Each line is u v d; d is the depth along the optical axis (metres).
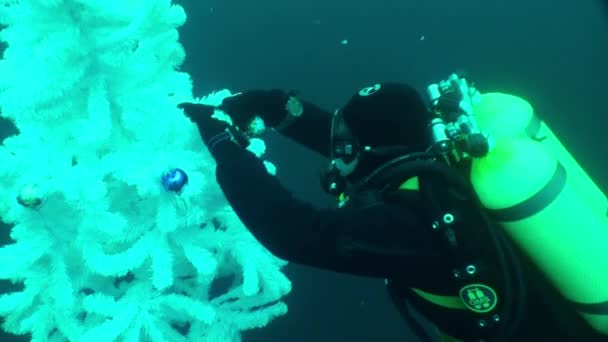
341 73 6.24
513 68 6.18
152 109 1.86
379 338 3.91
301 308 3.97
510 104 1.35
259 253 2.14
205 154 1.95
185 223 1.92
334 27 6.86
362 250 1.02
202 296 2.35
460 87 1.28
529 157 1.06
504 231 1.12
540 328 1.14
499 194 1.04
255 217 1.05
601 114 5.41
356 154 1.23
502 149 1.09
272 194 1.06
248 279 2.02
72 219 1.95
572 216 1.06
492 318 1.09
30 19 1.55
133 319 2.03
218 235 2.08
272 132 4.91
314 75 6.18
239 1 6.97
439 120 1.14
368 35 6.79
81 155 1.85
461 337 1.22
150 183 1.70
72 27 1.54
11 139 1.91
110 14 1.58
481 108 1.37
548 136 1.47
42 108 1.67
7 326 2.05
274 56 6.33
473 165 1.10
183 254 2.21
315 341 3.85
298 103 1.63
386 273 1.09
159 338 2.01
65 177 1.68
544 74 6.03
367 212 1.05
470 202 1.08
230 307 2.35
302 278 4.10
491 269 1.05
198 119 1.29
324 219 1.04
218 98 1.96
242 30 6.61
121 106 1.84
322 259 1.04
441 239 1.05
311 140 1.75
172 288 2.43
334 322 3.94
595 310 1.10
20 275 1.91
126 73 1.77
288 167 4.78
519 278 1.04
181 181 1.65
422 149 1.20
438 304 1.19
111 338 1.88
